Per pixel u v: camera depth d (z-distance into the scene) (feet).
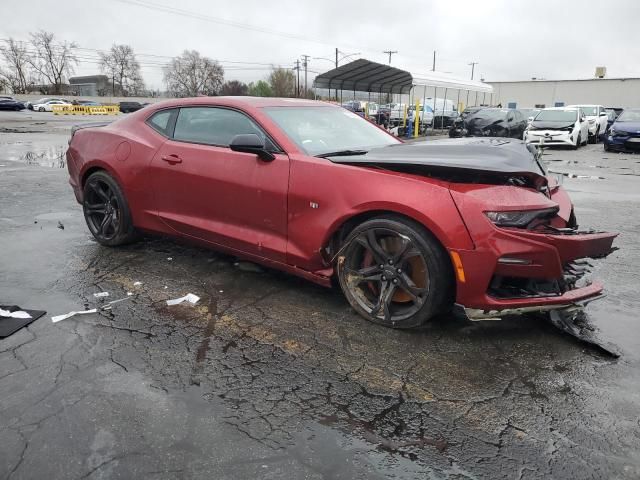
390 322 10.41
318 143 12.20
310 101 14.47
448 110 96.84
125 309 11.36
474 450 6.98
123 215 14.92
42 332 10.18
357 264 10.87
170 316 11.05
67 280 13.05
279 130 11.87
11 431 7.20
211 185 12.50
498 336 10.25
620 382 8.70
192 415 7.64
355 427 7.45
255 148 11.16
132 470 6.52
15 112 168.55
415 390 8.40
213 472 6.50
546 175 12.16
